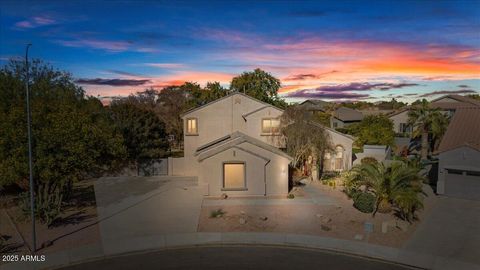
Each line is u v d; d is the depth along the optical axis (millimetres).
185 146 36406
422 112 43562
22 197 23219
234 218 21672
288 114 33250
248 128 34781
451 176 26969
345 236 18719
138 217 22141
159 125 39750
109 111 37594
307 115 33312
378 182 22297
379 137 45750
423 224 20609
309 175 33156
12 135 20203
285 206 24250
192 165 36469
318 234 19000
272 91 56438
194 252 17016
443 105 54188
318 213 22594
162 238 18609
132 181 33500
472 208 23875
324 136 33375
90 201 26156
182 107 60062
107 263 15906
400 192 21219
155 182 32906
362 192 23844
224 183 27109
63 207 24500
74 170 22484
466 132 27422
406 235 18859
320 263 15766
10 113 21469
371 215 22203
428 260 15992
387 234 18953
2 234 19297
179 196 27328
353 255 16641
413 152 47312
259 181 26984
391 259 16141
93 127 22984
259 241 18156
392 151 46156
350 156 35438
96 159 26016
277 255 16625
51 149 21453
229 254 16750
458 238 18516
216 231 19531
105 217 22250
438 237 18641
